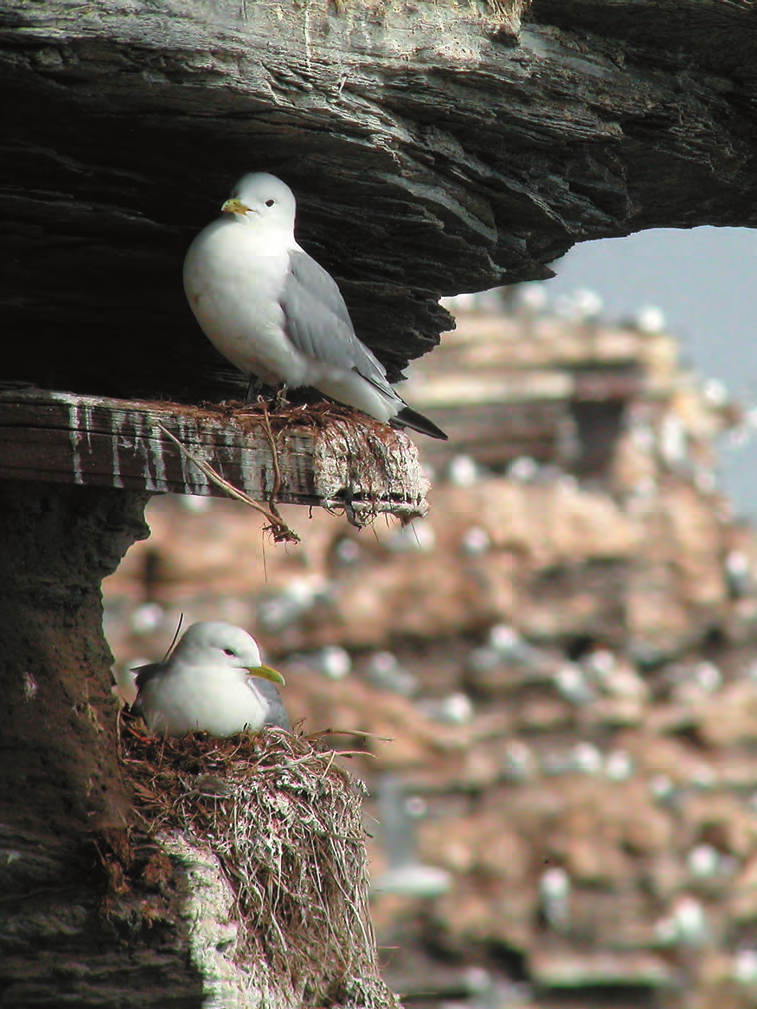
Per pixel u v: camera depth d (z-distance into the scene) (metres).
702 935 19.97
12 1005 8.72
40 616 9.20
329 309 9.41
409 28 9.28
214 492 8.53
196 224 9.77
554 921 19.91
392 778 20.33
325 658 20.83
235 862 9.29
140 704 10.12
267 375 9.55
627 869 20.33
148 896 8.95
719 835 20.73
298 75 8.82
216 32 8.50
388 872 19.92
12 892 8.82
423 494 9.57
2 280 10.03
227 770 9.62
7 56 8.18
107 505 9.48
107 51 8.27
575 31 10.07
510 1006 19.36
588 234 11.31
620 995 19.73
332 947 9.73
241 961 9.10
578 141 10.30
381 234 10.38
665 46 10.43
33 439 8.44
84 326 10.68
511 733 21.03
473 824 20.25
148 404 8.66
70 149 9.03
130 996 8.80
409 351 12.06
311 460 8.70
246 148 9.20
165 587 21.34
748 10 10.09
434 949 19.73
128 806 9.15
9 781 8.95
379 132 9.32
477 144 10.05
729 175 11.29
